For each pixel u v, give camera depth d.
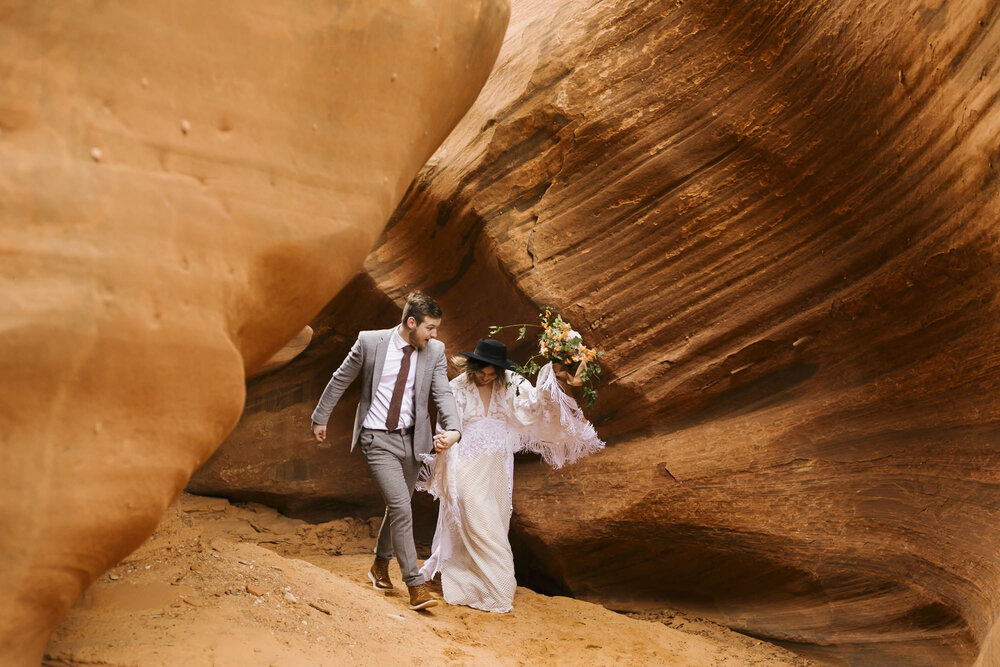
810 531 5.00
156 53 1.99
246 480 7.61
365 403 4.85
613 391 5.89
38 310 1.82
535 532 6.07
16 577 1.90
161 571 3.55
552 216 5.80
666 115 5.30
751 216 5.25
